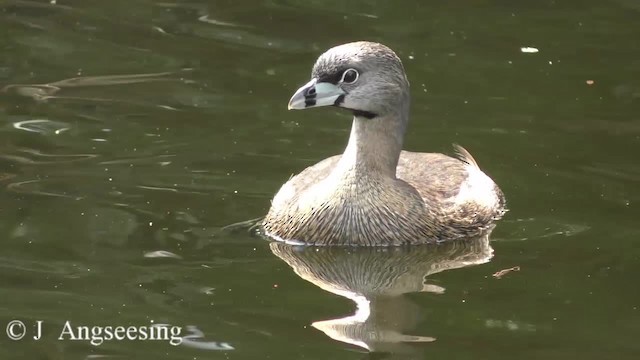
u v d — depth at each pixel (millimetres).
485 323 12117
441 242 14242
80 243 13578
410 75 18031
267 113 16828
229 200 14688
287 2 20594
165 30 19422
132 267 13133
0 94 17125
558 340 11742
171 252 13523
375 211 14125
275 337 11766
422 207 14266
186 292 12664
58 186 14773
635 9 20562
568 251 13742
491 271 13375
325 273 13375
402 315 12320
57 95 17156
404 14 20219
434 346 11641
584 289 12844
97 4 20297
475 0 20828
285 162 15562
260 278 13102
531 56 18781
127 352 11438
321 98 14109
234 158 15625
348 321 12141
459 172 15008
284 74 18000
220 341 11656
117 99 17094
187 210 14430
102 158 15477
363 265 13680
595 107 17203
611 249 13719
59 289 12586
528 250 13836
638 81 18000
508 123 16703
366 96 14078
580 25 19922
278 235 14148
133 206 14422
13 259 13195
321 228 14094
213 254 13555
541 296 12703
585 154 15898
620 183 15203
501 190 15141
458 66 18359
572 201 14836
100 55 18453
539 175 15422
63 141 15875
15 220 13984
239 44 19000
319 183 14359
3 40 18781
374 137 14156
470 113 16953
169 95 17266
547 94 17562
